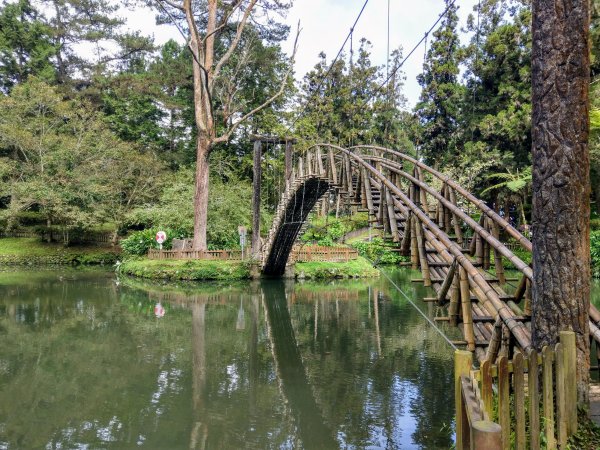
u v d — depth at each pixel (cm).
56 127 2634
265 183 2738
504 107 2169
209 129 1989
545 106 355
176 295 1587
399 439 545
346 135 2623
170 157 3020
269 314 1284
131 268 2041
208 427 591
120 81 3028
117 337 1038
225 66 2666
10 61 2927
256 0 1919
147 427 594
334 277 1998
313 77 2814
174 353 916
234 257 2089
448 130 2345
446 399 664
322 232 2370
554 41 349
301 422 602
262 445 543
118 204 2683
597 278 1573
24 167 2473
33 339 1012
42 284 1791
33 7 3120
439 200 574
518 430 288
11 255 2502
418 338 1009
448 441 537
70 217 2464
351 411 627
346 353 903
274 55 2675
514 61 2152
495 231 501
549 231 353
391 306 1391
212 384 746
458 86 2338
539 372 353
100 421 610
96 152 2567
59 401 677
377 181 820
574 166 348
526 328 405
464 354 284
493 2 2228
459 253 446
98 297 1531
